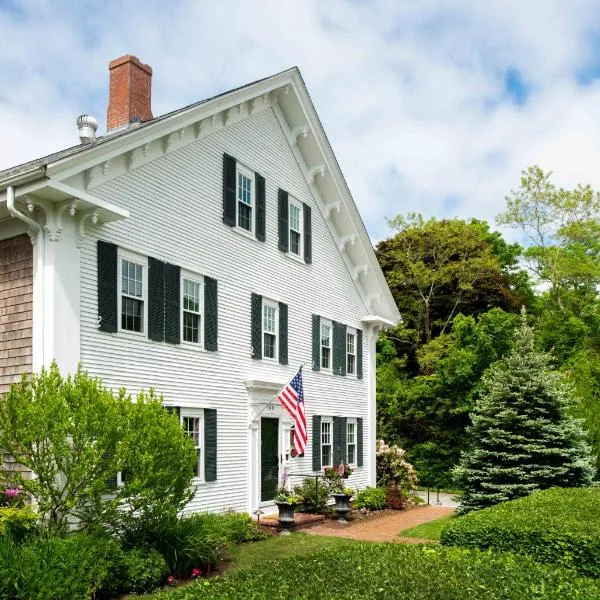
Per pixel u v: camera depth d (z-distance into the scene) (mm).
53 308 10898
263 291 17172
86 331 11609
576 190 38094
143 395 10562
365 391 22984
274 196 18062
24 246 11469
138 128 12680
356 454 21953
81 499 9789
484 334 28484
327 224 21078
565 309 36312
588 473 17031
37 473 9352
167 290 13586
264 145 17719
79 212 11461
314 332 19656
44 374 9883
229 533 12195
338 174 20453
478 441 18219
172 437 10258
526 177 38750
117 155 12180
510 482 17094
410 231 37062
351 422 21781
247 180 16953
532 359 18031
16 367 11227
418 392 29719
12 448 9398
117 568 9367
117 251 12367
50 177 10508
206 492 14438
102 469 9805
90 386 9906
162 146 13719
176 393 13758
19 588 7875
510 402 17766
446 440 28891
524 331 18688
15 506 9711
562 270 36438
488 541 9711
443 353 33156
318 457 19391
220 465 14977
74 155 10961
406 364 36938
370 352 23562
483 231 41031
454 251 36281
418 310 37250
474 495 16953
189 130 14562
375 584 6172
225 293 15578
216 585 6367
